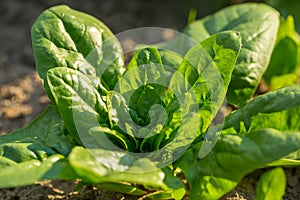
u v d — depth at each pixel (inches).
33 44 27.4
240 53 29.3
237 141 25.0
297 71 33.2
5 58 38.1
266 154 24.2
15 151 25.7
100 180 24.6
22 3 43.7
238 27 30.3
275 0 39.2
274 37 30.0
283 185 24.5
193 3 44.4
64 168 24.7
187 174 25.8
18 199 29.4
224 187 25.2
